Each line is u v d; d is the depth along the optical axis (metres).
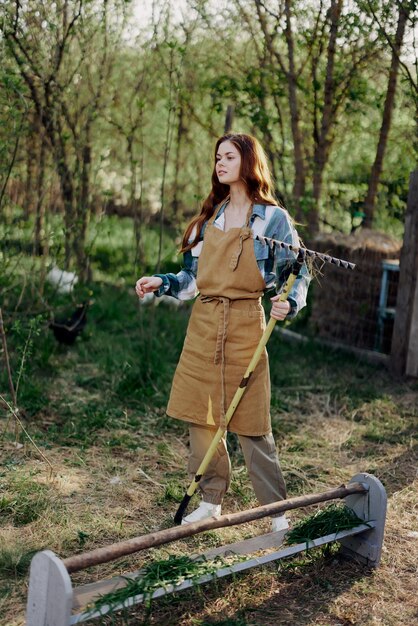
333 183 7.33
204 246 3.24
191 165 8.66
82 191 6.91
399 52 6.16
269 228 3.16
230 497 3.90
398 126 6.85
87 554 2.50
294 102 6.84
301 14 6.45
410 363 5.98
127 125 7.38
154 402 5.14
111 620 2.71
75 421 4.77
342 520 3.19
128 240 9.66
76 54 6.46
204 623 2.78
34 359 5.68
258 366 3.25
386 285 6.52
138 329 6.82
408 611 2.95
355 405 5.42
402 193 6.92
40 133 6.45
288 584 3.10
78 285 6.37
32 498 3.68
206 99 7.68
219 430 3.19
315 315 6.95
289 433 4.84
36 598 2.45
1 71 5.26
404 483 4.19
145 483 4.02
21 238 6.21
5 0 5.33
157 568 2.74
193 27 6.32
